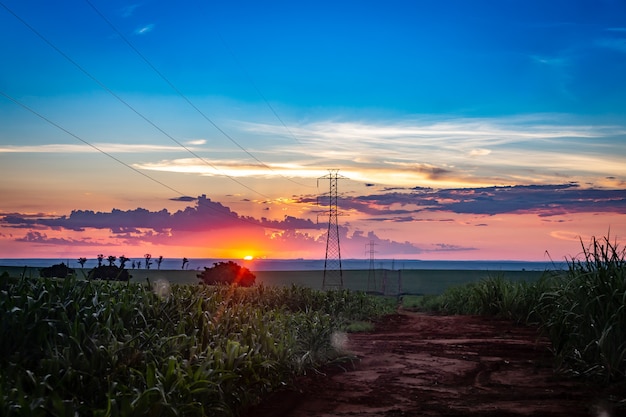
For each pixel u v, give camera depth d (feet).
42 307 35.81
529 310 82.89
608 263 43.04
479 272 526.57
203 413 27.96
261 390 36.55
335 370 47.16
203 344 39.22
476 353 55.62
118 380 30.14
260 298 92.68
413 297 193.57
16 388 25.61
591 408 33.60
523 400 36.04
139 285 49.32
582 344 42.47
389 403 35.91
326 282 375.86
